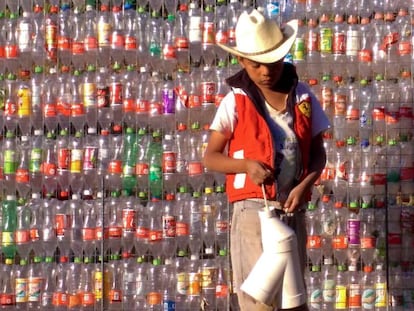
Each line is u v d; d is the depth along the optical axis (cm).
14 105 716
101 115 715
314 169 503
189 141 713
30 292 706
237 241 500
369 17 720
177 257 712
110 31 715
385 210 714
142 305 709
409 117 717
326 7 716
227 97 502
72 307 707
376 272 714
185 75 716
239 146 497
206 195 712
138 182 713
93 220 712
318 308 713
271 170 481
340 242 713
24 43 715
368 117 718
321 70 718
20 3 719
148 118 714
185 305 708
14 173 714
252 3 718
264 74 488
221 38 712
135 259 713
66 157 713
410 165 716
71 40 718
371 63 718
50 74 718
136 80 717
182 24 717
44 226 712
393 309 713
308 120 500
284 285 467
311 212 715
